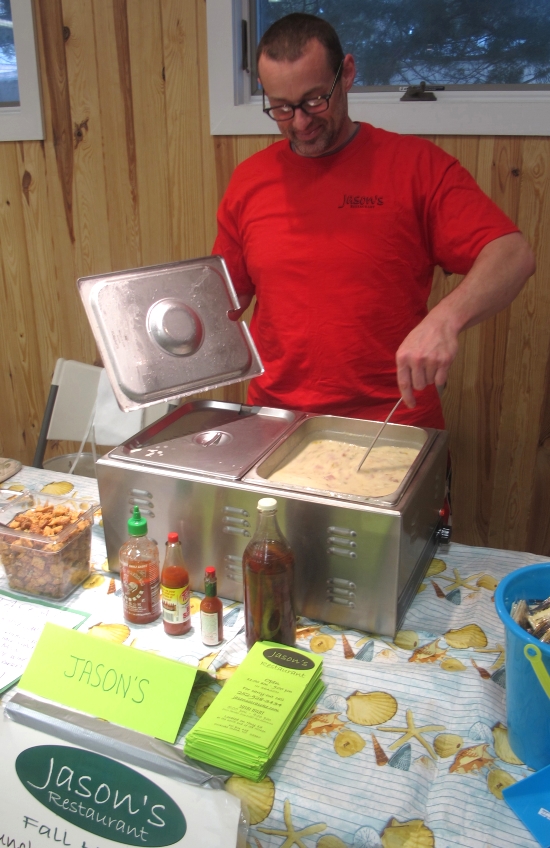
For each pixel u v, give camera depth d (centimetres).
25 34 238
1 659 105
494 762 88
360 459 130
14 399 298
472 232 145
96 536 142
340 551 108
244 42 224
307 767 87
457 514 246
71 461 234
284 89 137
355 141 154
